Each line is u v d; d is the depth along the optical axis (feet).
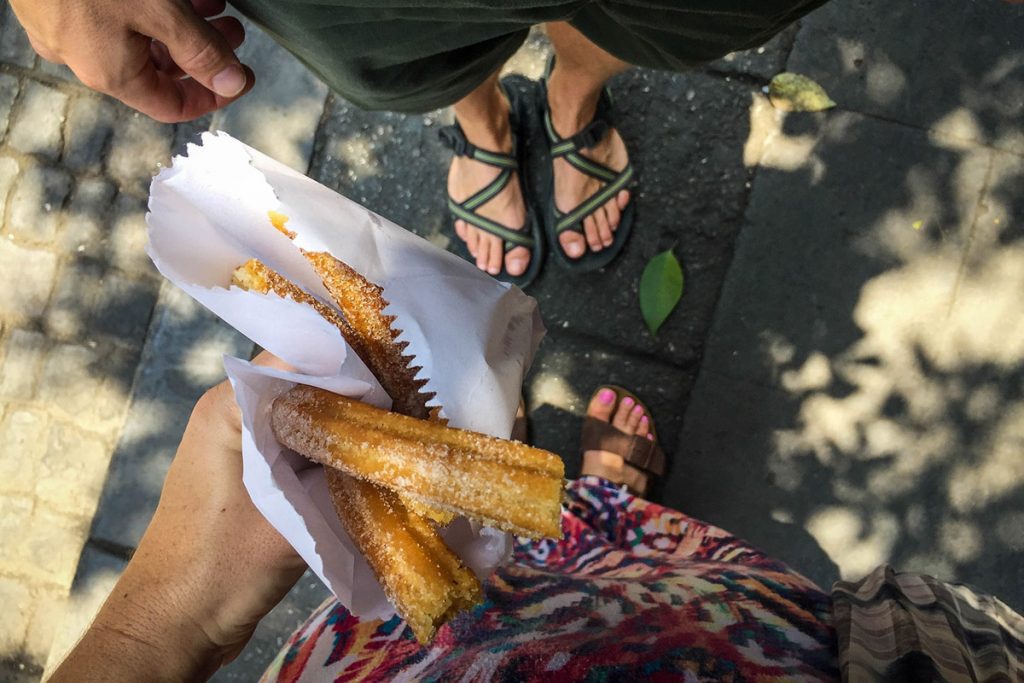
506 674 3.40
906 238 6.77
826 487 6.78
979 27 6.74
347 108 7.09
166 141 7.14
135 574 2.75
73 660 2.59
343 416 2.58
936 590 4.48
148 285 7.11
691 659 3.51
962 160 6.75
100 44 3.14
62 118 7.14
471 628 3.94
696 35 3.88
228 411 2.83
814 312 6.83
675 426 6.95
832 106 6.82
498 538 2.94
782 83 6.84
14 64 7.16
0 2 7.11
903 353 6.75
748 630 3.92
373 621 4.07
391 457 2.51
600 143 6.66
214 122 7.12
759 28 3.81
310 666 4.04
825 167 6.84
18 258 7.16
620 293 7.01
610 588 4.34
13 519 7.09
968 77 6.75
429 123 7.09
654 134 6.99
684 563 5.04
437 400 2.79
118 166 7.14
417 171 7.11
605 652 3.51
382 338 2.81
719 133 6.93
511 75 7.08
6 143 7.18
